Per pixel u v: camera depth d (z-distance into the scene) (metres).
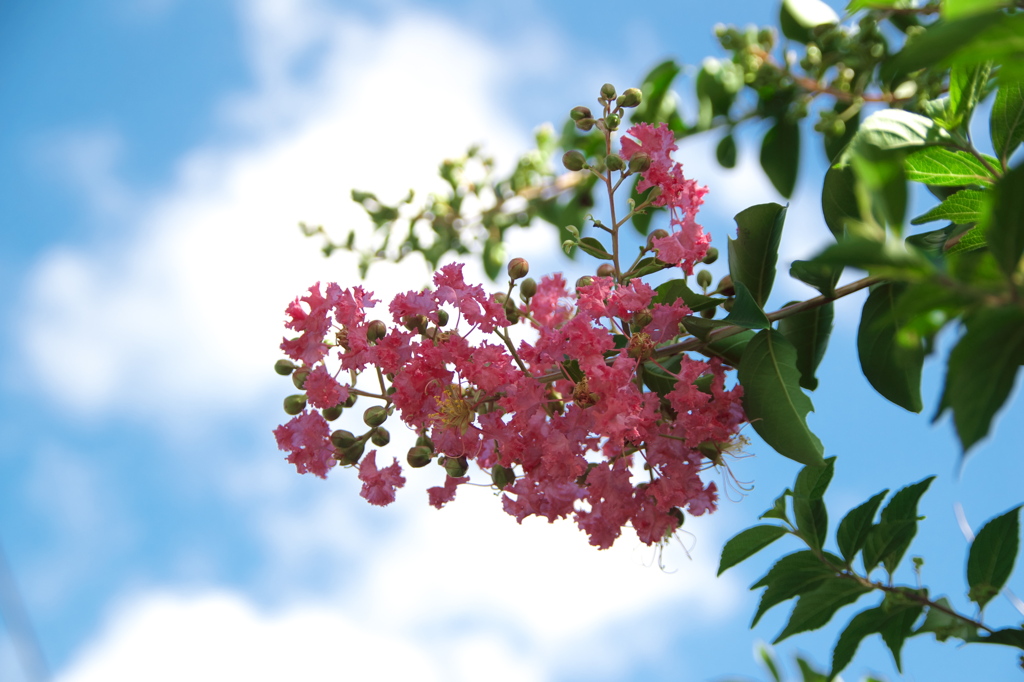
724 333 0.77
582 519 0.76
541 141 1.29
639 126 0.79
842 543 0.76
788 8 1.02
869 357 0.78
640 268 0.79
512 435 0.75
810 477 0.76
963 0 0.58
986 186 0.74
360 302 0.77
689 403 0.76
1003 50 0.58
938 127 0.74
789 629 0.77
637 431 0.75
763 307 0.79
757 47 1.02
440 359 0.75
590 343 0.75
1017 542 0.75
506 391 0.75
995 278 0.58
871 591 0.76
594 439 0.75
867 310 0.78
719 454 0.76
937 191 0.81
